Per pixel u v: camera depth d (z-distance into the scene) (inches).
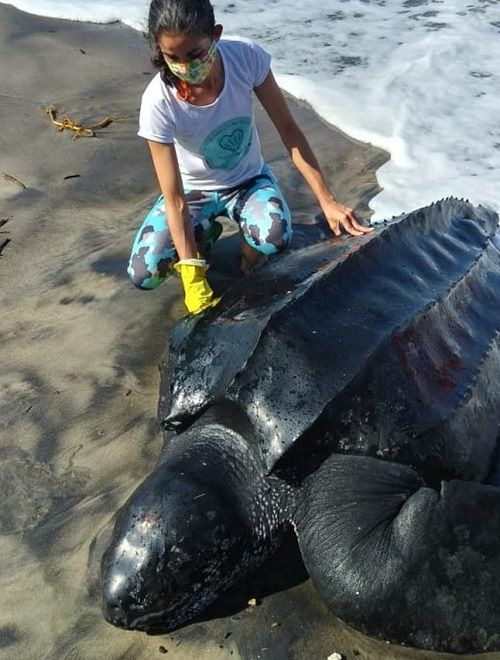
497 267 145.6
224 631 97.8
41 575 104.0
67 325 148.5
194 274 125.6
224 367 108.3
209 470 103.4
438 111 215.5
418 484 105.1
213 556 97.0
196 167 141.1
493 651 93.7
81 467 119.6
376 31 263.3
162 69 121.1
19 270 163.9
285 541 109.4
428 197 181.3
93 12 276.7
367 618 94.2
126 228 175.3
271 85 136.0
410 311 115.1
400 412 105.3
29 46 257.4
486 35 256.5
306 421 100.7
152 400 131.0
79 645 96.2
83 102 223.9
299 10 280.2
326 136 208.7
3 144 204.7
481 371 117.3
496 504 97.5
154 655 95.0
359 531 99.3
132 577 92.7
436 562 93.9
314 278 116.0
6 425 127.5
